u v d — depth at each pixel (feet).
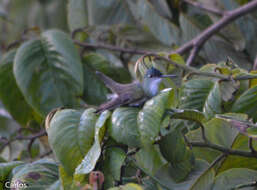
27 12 49.67
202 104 20.27
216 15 34.76
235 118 15.94
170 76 21.04
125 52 32.22
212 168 17.74
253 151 17.31
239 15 30.48
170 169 17.42
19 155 24.95
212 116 19.19
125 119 14.79
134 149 16.47
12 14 49.03
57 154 15.05
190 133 19.13
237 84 20.08
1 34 47.29
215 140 19.29
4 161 21.93
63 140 15.14
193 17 34.71
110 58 34.17
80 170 14.07
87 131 15.24
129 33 34.63
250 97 19.33
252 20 35.29
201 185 17.44
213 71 21.33
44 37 28.43
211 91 20.03
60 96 26.78
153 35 35.04
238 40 34.14
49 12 50.16
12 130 38.70
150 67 20.95
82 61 29.84
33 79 26.91
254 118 19.20
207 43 33.91
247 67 33.55
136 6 35.65
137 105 20.40
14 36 47.14
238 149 18.79
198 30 34.45
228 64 21.85
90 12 36.65
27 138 24.53
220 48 33.94
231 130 19.34
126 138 14.60
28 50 27.58
